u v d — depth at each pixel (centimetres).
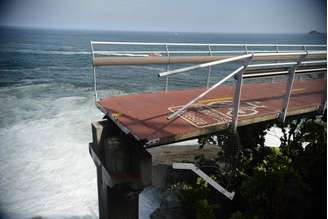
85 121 2444
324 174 873
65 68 5322
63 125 2331
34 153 1802
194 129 539
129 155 543
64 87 3762
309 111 730
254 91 870
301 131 981
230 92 842
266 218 809
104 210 608
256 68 514
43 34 17912
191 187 1130
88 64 5909
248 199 870
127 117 598
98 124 588
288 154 979
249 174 962
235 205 944
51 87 3744
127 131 533
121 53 663
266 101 752
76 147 1917
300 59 558
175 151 1691
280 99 776
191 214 1077
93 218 1273
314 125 940
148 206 1319
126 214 586
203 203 917
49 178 1548
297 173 863
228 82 1797
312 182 886
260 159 995
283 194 813
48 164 1684
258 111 659
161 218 1159
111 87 3741
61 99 3169
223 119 598
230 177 886
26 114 2603
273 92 859
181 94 804
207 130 554
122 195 569
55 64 5775
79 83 4006
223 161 1166
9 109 2739
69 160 1745
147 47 7019
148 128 541
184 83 3794
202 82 3694
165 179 1431
